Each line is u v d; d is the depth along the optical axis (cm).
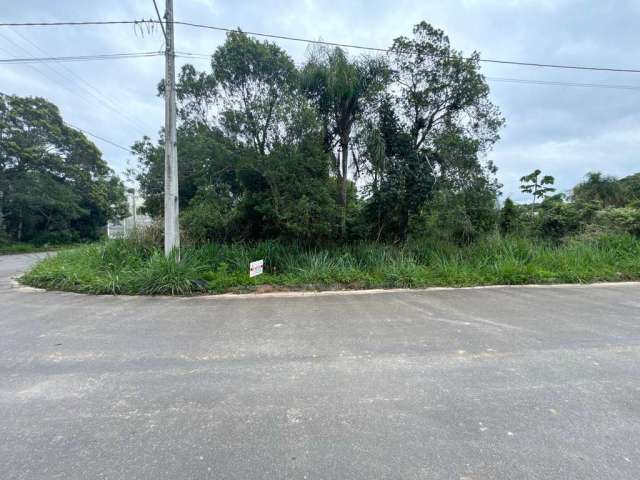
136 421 239
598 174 1708
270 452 205
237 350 371
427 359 346
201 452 206
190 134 969
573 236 1186
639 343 393
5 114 2292
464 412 250
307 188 873
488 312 529
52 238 2589
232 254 869
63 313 530
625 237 1058
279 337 414
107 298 641
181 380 301
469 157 1038
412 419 240
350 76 901
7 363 339
